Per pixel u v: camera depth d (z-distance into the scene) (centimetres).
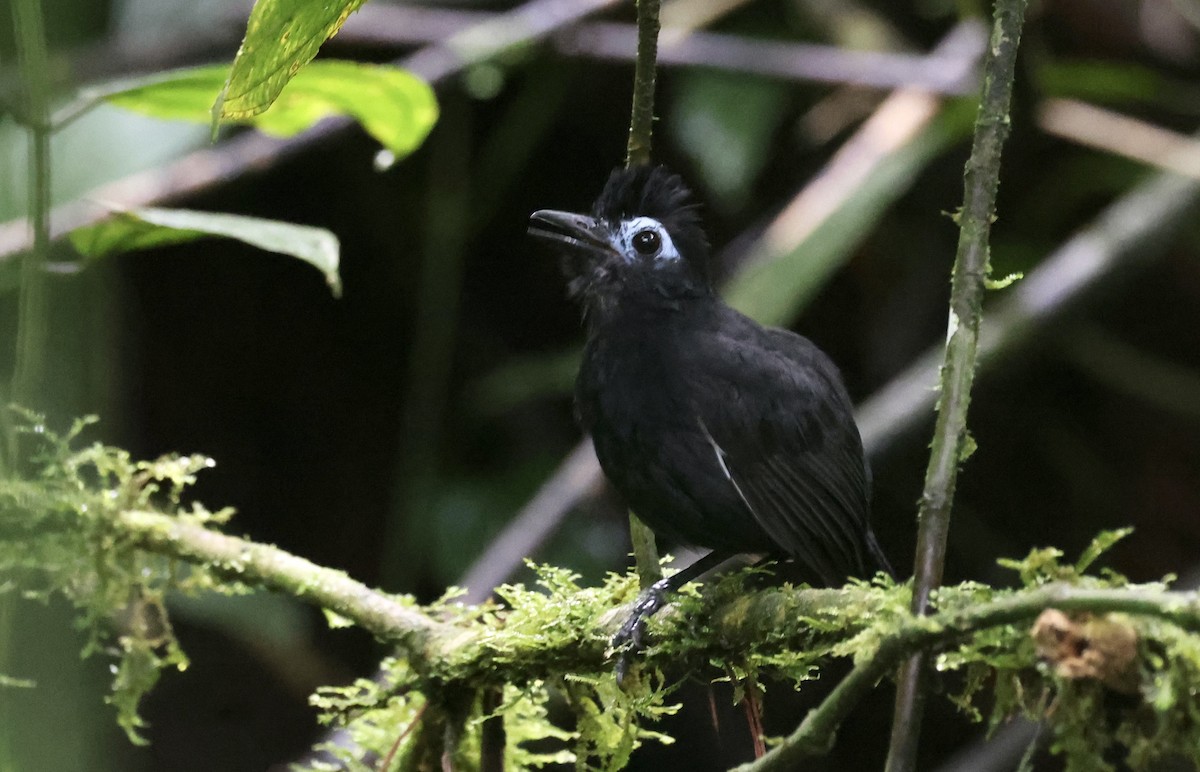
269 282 1422
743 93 1220
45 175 594
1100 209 1382
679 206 766
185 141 1059
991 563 1420
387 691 617
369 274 1427
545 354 1448
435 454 1336
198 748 1327
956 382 457
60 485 626
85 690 709
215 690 1338
